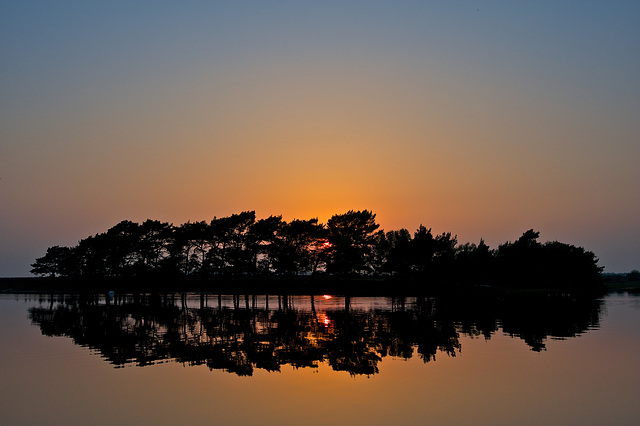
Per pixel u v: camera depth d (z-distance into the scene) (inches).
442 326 1742.1
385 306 2832.2
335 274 4722.0
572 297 3801.7
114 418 699.4
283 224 4628.4
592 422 681.0
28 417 706.8
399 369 998.4
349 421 681.0
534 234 4931.1
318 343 1341.0
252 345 1306.6
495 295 4060.0
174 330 1646.2
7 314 2377.0
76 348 1269.7
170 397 799.7
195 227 4530.0
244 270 4549.7
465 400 780.0
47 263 5890.8
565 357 1127.6
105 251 4938.5
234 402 770.8
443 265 4436.5
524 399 786.2
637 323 1828.2
